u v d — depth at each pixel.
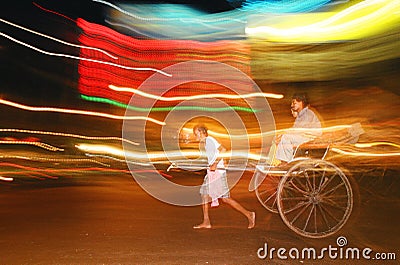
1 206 8.77
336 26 15.88
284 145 6.85
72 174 12.95
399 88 14.29
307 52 16.52
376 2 15.05
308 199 6.66
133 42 18.42
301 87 16.14
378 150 11.08
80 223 7.32
